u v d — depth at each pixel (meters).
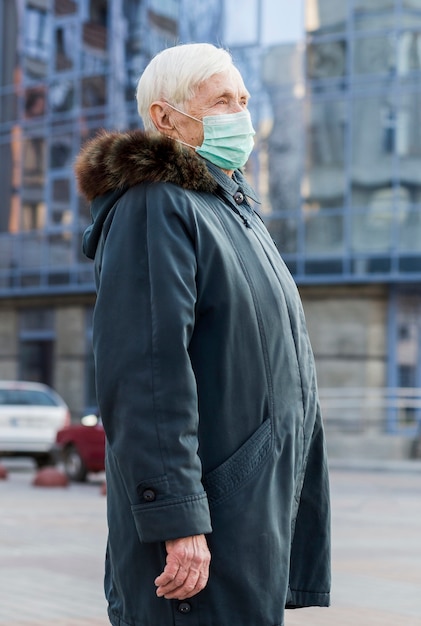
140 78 4.11
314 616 8.88
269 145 35.72
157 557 3.59
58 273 41.06
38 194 41.69
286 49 35.59
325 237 34.97
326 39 35.03
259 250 3.89
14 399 28.08
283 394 3.77
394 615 8.96
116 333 3.60
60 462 25.28
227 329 3.66
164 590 3.50
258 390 3.70
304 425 3.91
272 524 3.66
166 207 3.69
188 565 3.46
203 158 4.00
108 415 3.58
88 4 40.50
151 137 3.77
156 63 4.07
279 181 35.62
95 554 12.53
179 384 3.53
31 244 41.81
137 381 3.53
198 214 3.73
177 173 3.75
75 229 40.69
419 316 34.62
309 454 4.04
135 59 39.09
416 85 34.00
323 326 35.38
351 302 35.12
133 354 3.55
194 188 3.81
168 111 4.02
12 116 42.41
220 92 4.01
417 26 34.03
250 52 36.09
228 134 3.98
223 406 3.65
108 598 3.82
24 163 42.12
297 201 35.31
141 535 3.48
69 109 40.97
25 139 42.09
